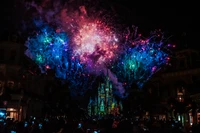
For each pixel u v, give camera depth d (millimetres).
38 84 48031
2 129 18375
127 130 12266
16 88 37812
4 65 37438
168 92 42062
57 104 46438
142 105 43938
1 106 29672
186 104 33406
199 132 17562
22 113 37156
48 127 16797
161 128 19578
